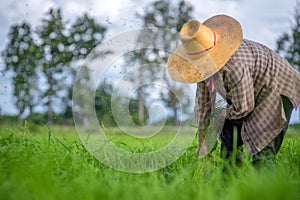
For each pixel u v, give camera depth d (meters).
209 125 4.89
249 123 4.80
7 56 30.48
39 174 3.91
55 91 30.81
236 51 4.68
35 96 29.52
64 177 4.17
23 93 28.12
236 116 4.73
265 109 4.75
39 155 4.78
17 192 3.51
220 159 4.48
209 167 4.46
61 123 25.28
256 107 4.79
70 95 31.11
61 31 32.97
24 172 4.07
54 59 31.70
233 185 3.78
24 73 29.61
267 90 4.74
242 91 4.61
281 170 4.35
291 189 3.42
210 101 4.90
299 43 27.95
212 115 4.84
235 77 4.61
